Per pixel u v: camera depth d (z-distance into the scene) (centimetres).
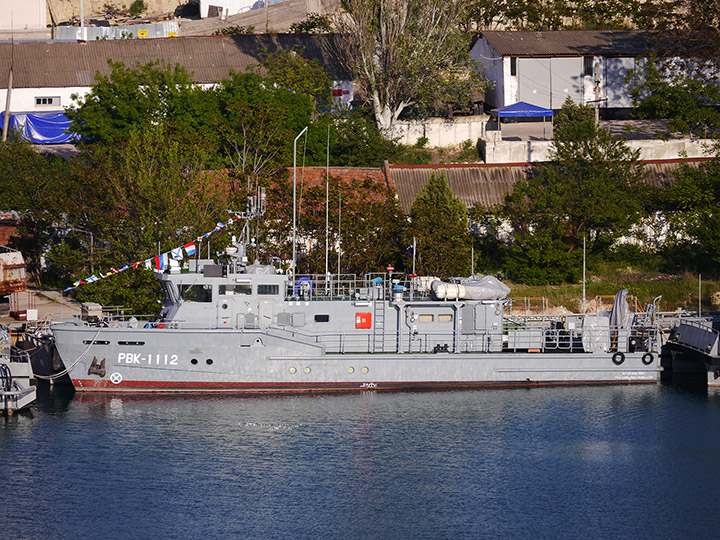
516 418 17000
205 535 12862
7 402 16738
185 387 17650
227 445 15625
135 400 17512
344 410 17200
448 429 16462
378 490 14238
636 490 14338
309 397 17775
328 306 17962
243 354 17550
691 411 17462
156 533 12900
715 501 14012
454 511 13650
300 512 13538
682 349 19500
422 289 18512
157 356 17500
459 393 18138
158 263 17862
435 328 18238
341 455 15362
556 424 16750
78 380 17638
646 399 18112
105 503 13688
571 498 14088
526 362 18288
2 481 14262
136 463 14938
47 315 19275
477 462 15225
